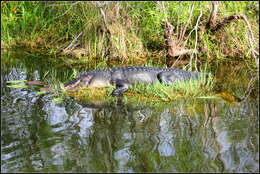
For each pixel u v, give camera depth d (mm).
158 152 4535
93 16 9430
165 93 6609
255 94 6766
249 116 5672
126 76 7332
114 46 9352
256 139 4887
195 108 6039
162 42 9766
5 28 10680
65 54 9734
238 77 7902
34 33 10898
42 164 4230
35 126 5191
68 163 4266
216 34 9555
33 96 6496
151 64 8875
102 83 7242
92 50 9539
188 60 9367
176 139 4879
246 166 4258
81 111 5840
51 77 7766
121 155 4461
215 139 4887
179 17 9539
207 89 7031
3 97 6398
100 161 4324
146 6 9906
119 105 6172
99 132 5047
